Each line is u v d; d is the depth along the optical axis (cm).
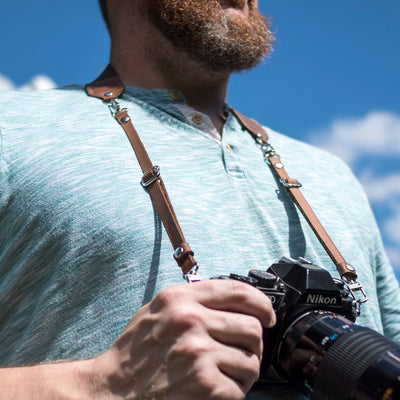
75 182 156
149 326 120
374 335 123
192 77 194
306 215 173
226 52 186
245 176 177
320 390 121
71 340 144
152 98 187
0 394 126
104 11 219
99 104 182
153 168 158
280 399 138
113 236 149
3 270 157
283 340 134
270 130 210
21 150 162
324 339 125
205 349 115
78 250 149
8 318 155
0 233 159
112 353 124
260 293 124
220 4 190
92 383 123
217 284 121
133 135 170
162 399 116
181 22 184
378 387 111
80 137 167
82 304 146
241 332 117
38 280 152
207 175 170
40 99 184
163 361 117
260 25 196
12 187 158
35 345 147
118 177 159
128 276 146
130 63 199
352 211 193
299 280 136
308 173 195
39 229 153
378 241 203
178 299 119
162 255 149
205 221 158
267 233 167
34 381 127
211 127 186
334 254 168
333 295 138
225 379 115
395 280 204
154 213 155
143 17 195
